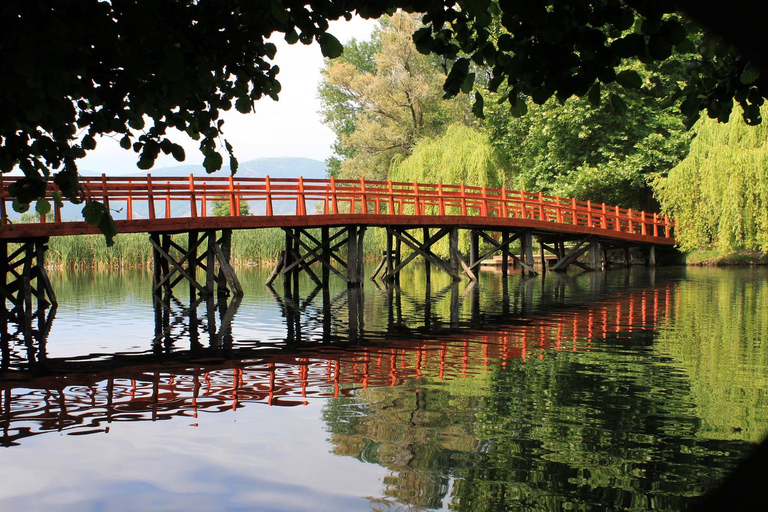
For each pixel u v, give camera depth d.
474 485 3.98
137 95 3.06
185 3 3.16
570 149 28.64
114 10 2.70
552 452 4.53
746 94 3.46
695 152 23.72
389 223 18.89
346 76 35.97
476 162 27.23
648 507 3.65
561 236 25.98
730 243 22.55
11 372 7.38
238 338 9.70
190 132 3.79
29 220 21.16
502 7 2.65
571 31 2.90
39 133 3.40
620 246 27.48
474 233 23.45
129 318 12.23
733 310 12.04
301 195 17.11
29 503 3.84
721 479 4.03
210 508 3.74
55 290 18.19
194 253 16.97
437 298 15.52
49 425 5.29
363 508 3.70
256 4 3.03
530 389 6.30
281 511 3.68
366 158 37.72
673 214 24.98
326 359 7.96
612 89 25.02
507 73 3.23
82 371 7.40
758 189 21.70
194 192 15.40
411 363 7.66
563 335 9.58
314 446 4.71
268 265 29.70
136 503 3.81
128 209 14.54
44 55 2.49
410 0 3.03
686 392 6.12
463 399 5.95
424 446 4.68
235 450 4.66
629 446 4.63
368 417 5.42
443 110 35.50
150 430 5.13
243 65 3.49
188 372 7.27
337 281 22.05
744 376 6.76
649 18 2.74
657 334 9.50
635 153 27.25
